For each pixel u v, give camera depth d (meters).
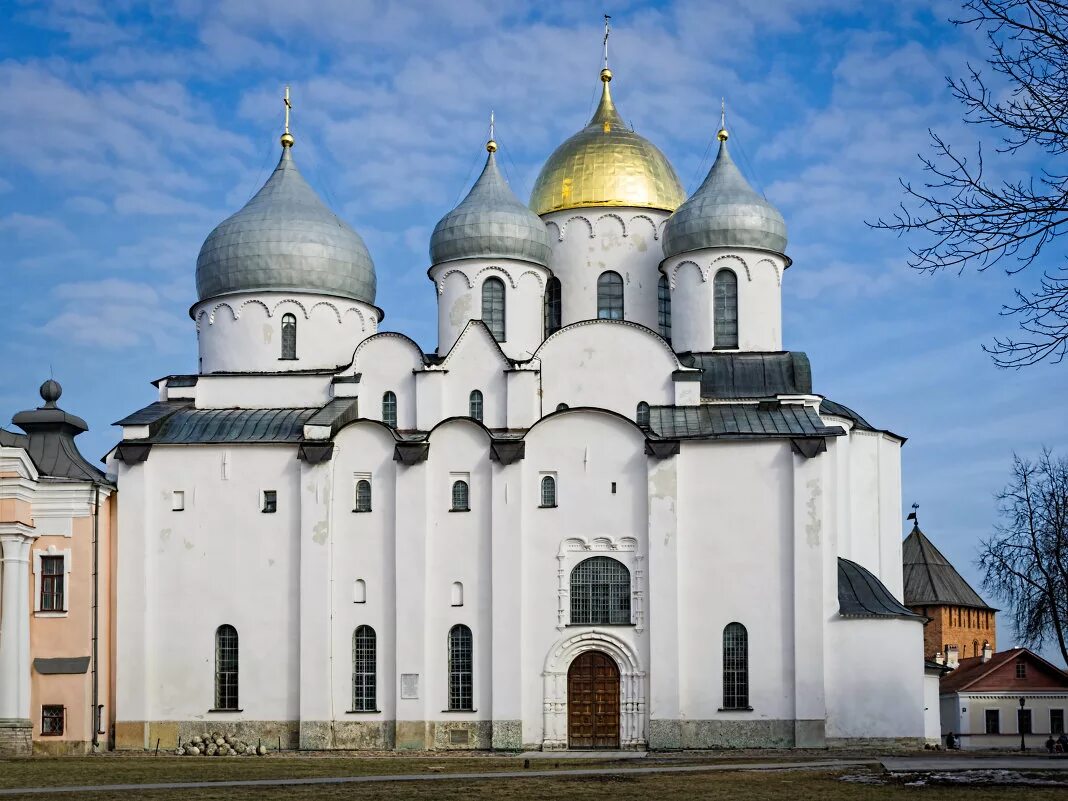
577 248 82.81
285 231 79.19
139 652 71.31
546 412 72.94
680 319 78.12
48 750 69.38
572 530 69.44
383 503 71.19
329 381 76.44
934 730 75.31
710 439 69.12
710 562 68.44
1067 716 110.12
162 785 49.41
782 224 78.38
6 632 69.25
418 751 68.12
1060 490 93.81
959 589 118.12
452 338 78.44
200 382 77.00
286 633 71.12
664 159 85.81
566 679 68.88
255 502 72.19
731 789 46.16
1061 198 29.02
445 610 69.69
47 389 74.88
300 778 52.19
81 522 71.25
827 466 69.56
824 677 67.06
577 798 44.25
